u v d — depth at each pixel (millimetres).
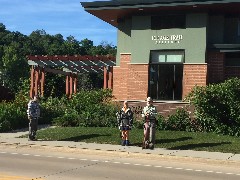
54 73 40719
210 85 21344
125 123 17422
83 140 18734
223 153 15734
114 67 26328
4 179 10164
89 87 80125
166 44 24656
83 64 31781
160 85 24766
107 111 23797
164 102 23641
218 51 24188
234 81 20641
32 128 18844
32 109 18859
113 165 13227
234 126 20000
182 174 11805
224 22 25422
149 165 13469
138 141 18297
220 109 20484
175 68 24516
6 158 14156
